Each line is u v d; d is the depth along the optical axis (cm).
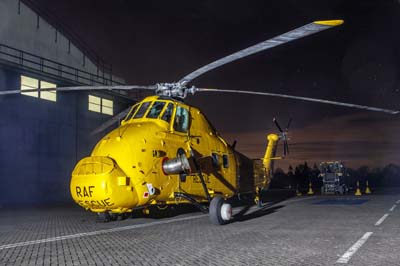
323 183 3812
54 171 3244
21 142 3006
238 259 746
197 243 925
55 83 3306
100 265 713
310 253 794
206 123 1541
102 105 3794
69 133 3400
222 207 1272
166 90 1391
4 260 770
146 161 1219
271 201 2562
